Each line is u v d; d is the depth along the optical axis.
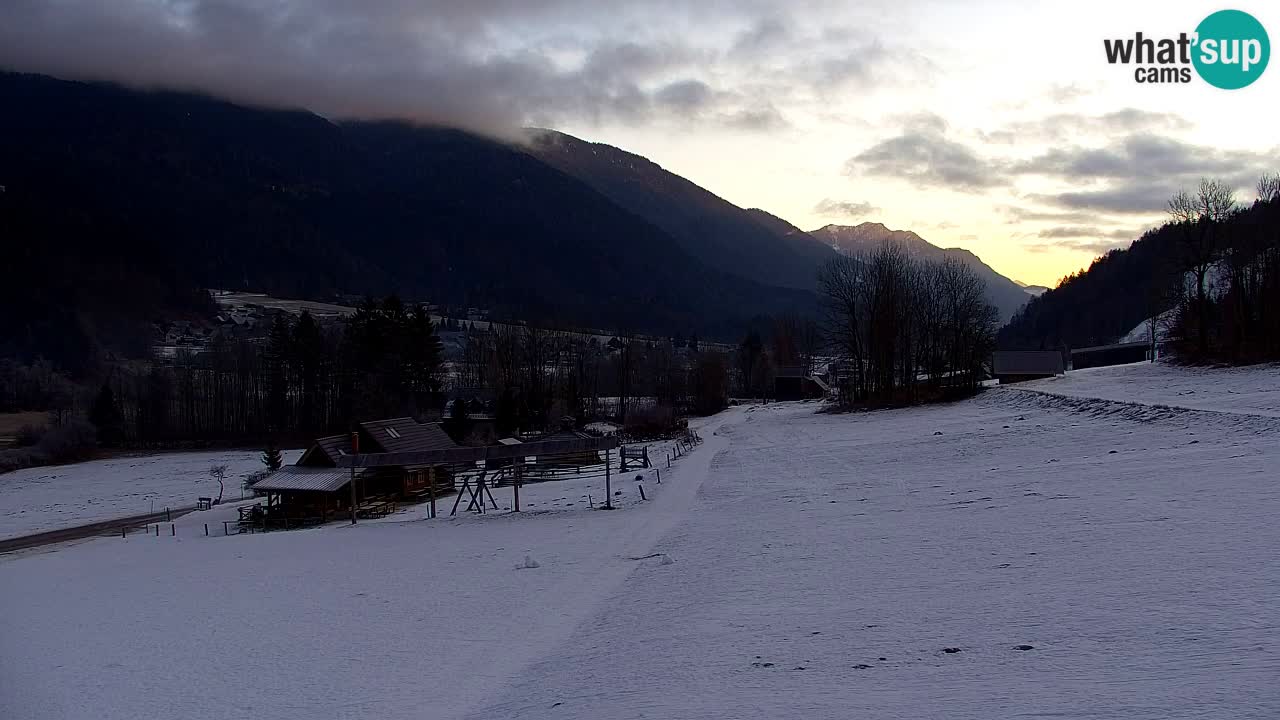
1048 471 32.62
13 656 21.88
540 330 171.62
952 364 95.56
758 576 20.61
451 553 31.88
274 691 16.59
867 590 17.56
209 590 28.73
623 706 12.45
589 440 47.28
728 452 62.75
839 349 146.62
